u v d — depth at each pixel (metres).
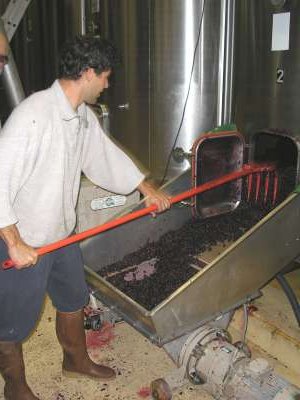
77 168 1.76
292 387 1.66
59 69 1.60
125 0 3.01
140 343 2.43
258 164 2.53
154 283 2.14
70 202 1.76
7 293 1.66
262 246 1.92
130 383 2.14
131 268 2.28
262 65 2.55
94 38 1.59
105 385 2.13
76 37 1.60
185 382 1.94
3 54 1.70
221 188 2.53
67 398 2.05
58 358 2.32
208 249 2.38
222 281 1.83
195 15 2.76
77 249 1.93
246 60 2.67
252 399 1.67
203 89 2.90
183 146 3.04
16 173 1.48
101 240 2.25
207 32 2.79
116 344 2.42
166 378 1.91
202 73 2.87
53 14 3.95
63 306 2.00
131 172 2.03
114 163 2.00
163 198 2.03
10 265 1.56
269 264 2.01
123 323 2.59
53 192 1.61
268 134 2.56
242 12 2.63
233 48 2.78
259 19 2.52
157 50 2.92
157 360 2.30
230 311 1.99
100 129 1.95
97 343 2.42
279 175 2.47
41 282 1.71
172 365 2.26
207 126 2.97
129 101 3.21
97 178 2.05
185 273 2.19
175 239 2.48
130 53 3.08
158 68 2.96
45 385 2.13
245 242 1.83
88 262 2.23
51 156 1.57
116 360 2.30
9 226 1.50
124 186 2.05
